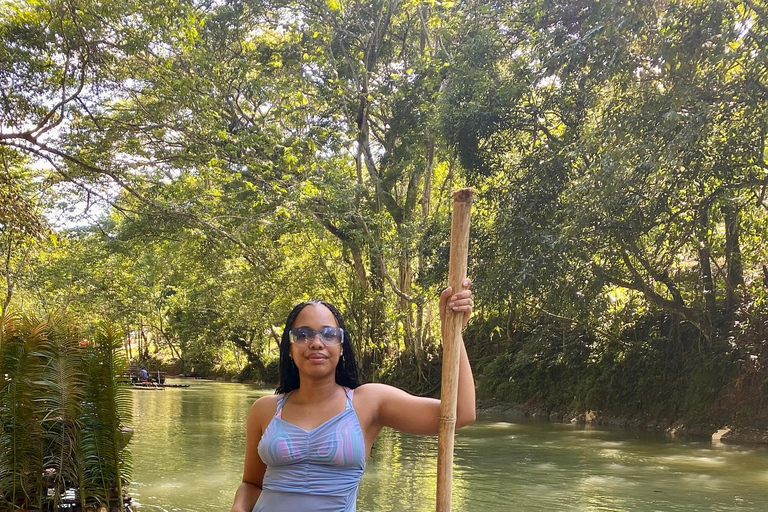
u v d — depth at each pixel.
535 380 21.50
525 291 15.86
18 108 13.98
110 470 7.44
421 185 25.19
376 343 25.83
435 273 19.72
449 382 2.68
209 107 15.72
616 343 19.75
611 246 14.95
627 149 12.59
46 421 7.29
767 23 11.09
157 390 34.00
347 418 2.62
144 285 31.27
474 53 17.28
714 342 17.12
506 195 16.22
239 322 31.77
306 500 2.51
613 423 18.53
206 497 9.45
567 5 15.37
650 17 12.80
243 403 25.88
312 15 21.88
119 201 19.14
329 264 26.94
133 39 14.07
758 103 11.81
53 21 13.73
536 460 12.90
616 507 9.16
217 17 21.25
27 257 23.53
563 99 15.63
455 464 12.51
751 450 14.20
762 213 16.58
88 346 7.44
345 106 21.97
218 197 18.69
